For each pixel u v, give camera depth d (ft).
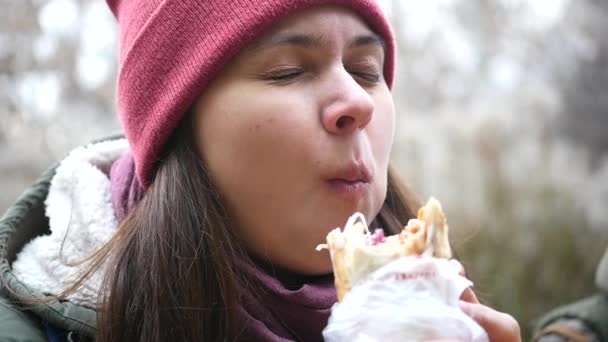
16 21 16.84
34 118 16.47
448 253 3.39
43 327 4.20
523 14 25.38
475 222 14.65
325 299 4.12
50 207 4.91
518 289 13.69
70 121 16.69
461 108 20.49
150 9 4.38
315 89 3.93
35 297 4.16
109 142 5.50
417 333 3.10
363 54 4.24
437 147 16.39
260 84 3.93
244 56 3.96
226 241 3.99
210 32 4.01
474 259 13.96
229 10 3.97
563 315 6.71
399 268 3.22
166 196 4.15
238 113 3.92
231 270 3.95
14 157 15.44
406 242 3.37
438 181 15.67
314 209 3.87
